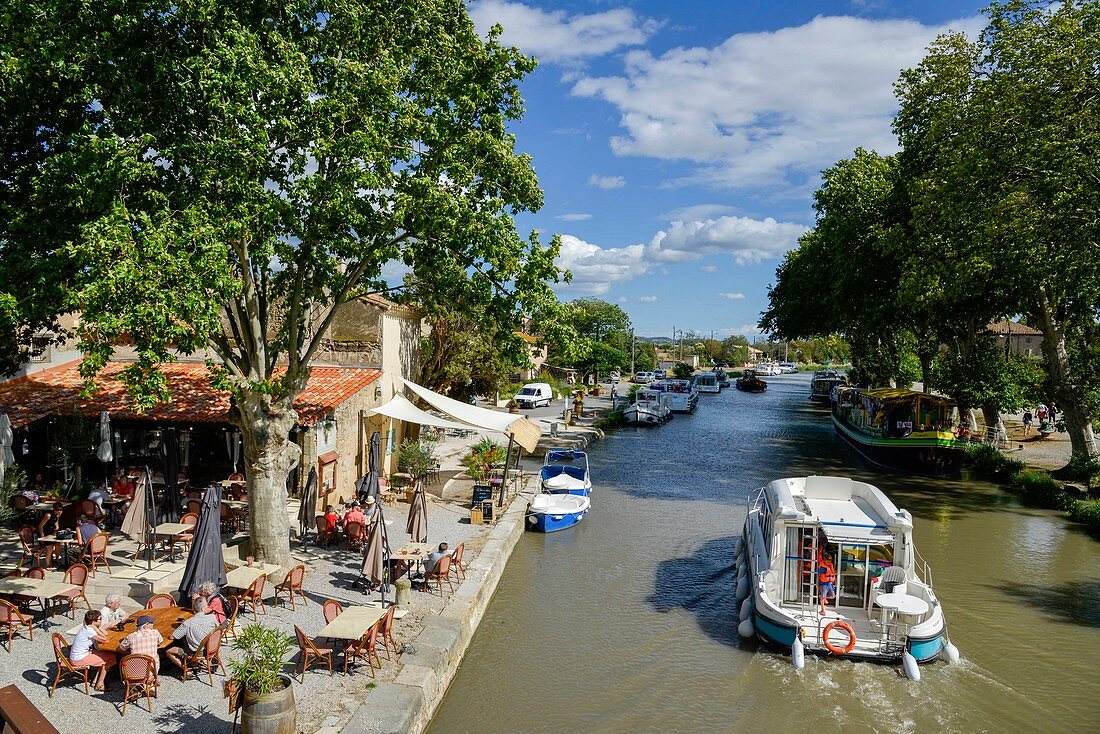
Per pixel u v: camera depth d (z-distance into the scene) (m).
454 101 15.79
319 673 11.48
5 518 16.53
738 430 51.28
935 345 46.44
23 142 14.53
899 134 35.22
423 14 15.63
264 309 15.84
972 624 16.47
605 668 14.04
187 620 11.04
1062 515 26.50
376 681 11.28
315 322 25.23
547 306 16.48
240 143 13.02
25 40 12.27
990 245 26.70
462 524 21.42
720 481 32.22
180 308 11.52
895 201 36.72
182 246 11.93
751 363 163.88
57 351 23.83
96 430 19.91
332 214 14.01
